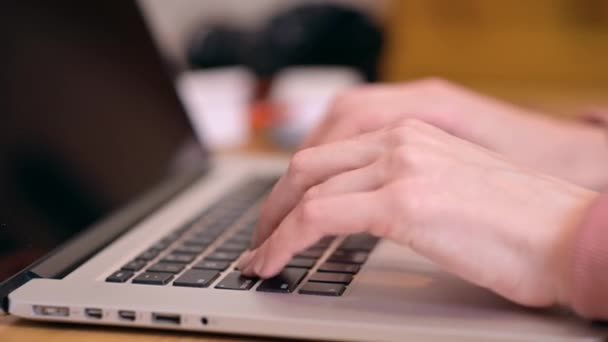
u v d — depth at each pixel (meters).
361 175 0.52
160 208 0.71
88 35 0.72
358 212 0.51
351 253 0.59
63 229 0.59
